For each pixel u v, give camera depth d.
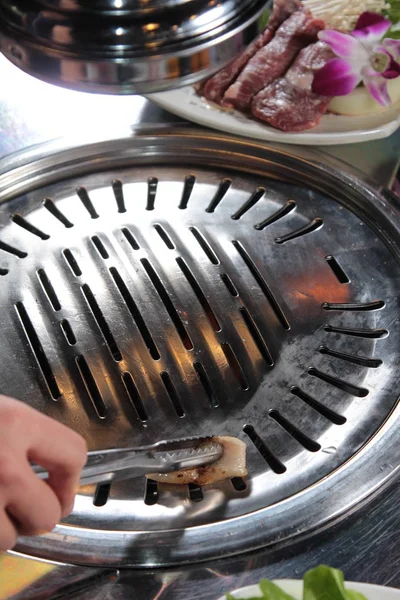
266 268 0.74
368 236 0.76
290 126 0.80
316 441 0.64
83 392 0.66
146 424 0.65
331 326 0.70
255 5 0.56
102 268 0.73
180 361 0.68
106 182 0.80
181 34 0.53
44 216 0.77
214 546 0.59
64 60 0.54
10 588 0.57
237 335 0.69
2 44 0.56
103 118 0.83
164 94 0.82
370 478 0.62
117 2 0.52
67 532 0.60
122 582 0.58
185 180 0.80
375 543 0.60
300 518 0.60
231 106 0.82
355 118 0.82
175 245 0.75
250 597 0.52
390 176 0.81
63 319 0.70
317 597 0.52
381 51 0.81
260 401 0.66
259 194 0.79
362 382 0.67
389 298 0.72
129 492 0.62
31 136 0.82
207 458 0.61
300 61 0.82
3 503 0.50
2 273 0.72
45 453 0.51
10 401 0.51
